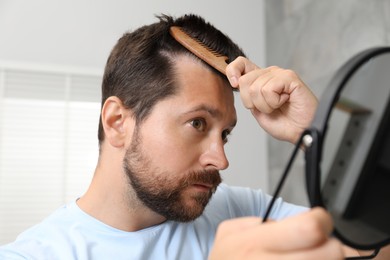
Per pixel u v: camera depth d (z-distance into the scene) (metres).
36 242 0.77
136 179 0.79
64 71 2.09
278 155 2.18
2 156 2.05
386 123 0.38
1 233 2.03
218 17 2.33
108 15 2.16
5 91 2.05
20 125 2.08
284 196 2.06
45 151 2.11
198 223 0.92
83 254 0.75
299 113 0.74
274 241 0.32
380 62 0.37
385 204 0.39
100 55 2.14
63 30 2.10
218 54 0.83
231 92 0.82
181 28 0.86
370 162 0.38
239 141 2.28
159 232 0.83
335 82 0.36
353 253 0.75
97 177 0.85
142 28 0.90
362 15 1.56
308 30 1.93
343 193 0.37
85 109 2.16
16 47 2.03
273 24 2.28
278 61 2.22
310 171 0.34
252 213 1.04
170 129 0.77
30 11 2.06
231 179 2.24
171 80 0.78
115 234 0.80
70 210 0.84
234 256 0.34
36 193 2.09
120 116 0.83
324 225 0.31
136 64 0.83
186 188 0.77
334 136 0.36
